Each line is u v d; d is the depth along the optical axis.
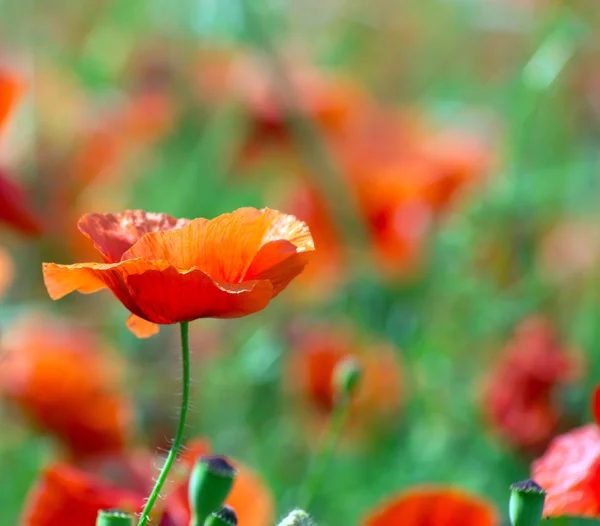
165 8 1.88
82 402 1.27
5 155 1.70
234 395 1.48
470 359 1.50
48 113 1.76
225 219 0.97
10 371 1.28
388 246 1.60
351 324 1.55
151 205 1.81
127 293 0.97
